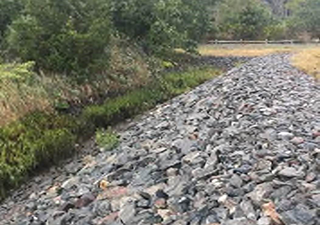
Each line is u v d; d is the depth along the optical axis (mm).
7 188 11414
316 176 6883
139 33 30953
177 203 7086
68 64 19000
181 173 8453
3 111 14352
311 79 20438
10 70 16812
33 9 19719
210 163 8297
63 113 16922
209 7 56625
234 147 8961
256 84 17547
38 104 16000
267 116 11375
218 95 16453
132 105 18984
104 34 20531
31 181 11867
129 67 24281
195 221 6324
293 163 7496
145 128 14656
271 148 8492
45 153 12859
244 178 7223
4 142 12664
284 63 28344
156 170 9055
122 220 7094
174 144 10484
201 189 7316
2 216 9781
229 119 11836
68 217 8031
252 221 5832
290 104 12922
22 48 18688
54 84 17844
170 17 34625
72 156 13672
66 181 10734
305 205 6008
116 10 29344
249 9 65375
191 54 42969
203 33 48969
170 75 28406
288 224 5691
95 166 11469
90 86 19547
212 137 10211
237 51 49531
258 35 64250
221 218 6180
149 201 7516
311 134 9305
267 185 6719
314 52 34656
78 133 15453
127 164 10258
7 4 21234
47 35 19281
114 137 13883
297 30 66250
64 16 19953
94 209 8016
